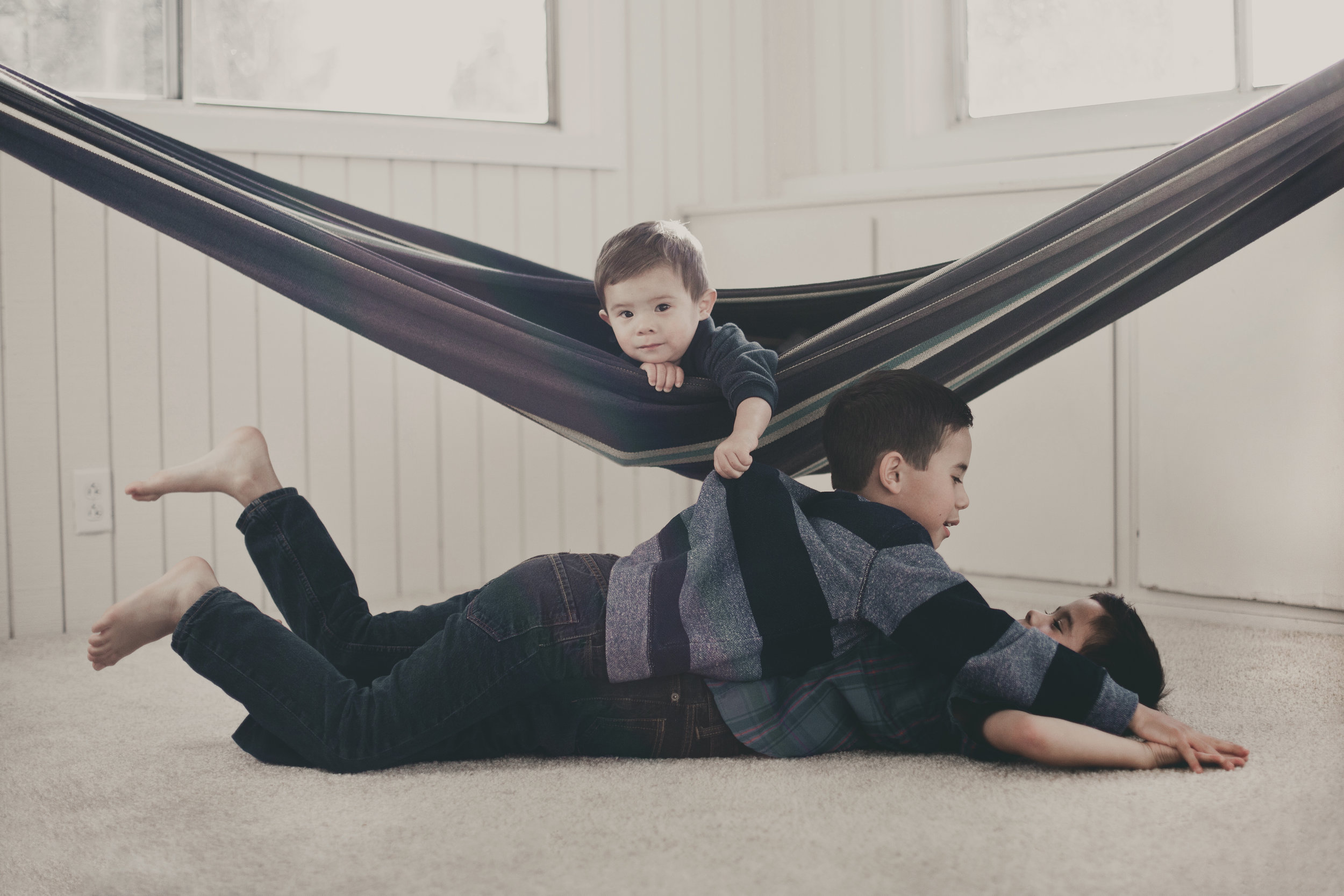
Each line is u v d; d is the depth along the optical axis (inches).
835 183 110.2
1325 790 42.4
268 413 93.0
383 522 97.5
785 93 115.0
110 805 44.2
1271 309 78.8
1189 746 45.1
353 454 96.1
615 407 54.9
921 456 49.9
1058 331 67.2
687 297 55.8
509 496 102.3
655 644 45.6
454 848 38.6
